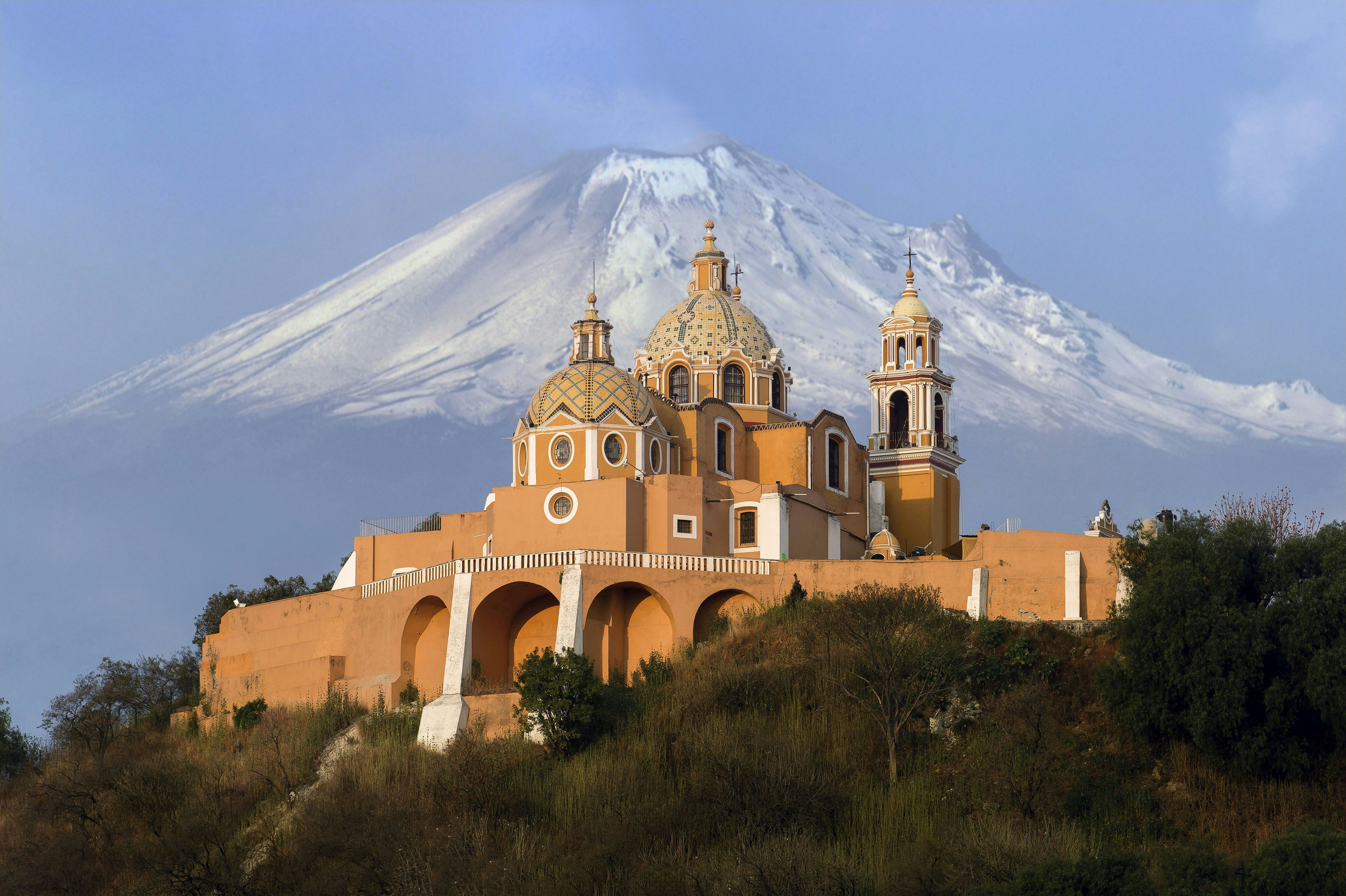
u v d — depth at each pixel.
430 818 161.50
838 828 155.25
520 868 153.00
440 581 188.88
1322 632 153.62
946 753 163.00
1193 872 132.88
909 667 168.25
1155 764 157.50
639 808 158.25
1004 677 168.75
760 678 172.00
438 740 177.00
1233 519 168.00
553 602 189.75
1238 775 153.62
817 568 186.62
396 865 154.50
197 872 169.75
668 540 192.38
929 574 183.38
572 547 191.50
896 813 155.38
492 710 177.88
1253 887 130.12
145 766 187.75
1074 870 133.50
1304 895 128.88
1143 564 170.12
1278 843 132.38
